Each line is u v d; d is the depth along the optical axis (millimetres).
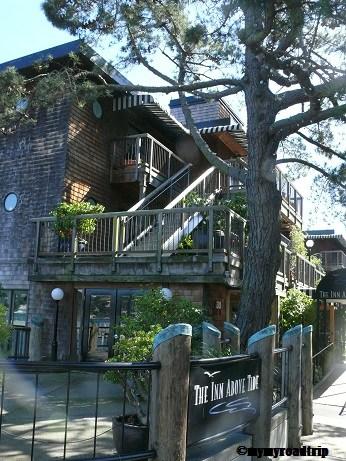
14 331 11195
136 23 9930
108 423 6098
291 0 6914
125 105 14266
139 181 13742
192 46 10555
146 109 14953
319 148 10250
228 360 4188
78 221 11180
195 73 10898
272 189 8602
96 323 11562
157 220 10852
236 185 15109
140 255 10570
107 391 8172
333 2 6578
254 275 8344
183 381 3336
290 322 13617
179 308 7254
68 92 10109
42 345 11680
